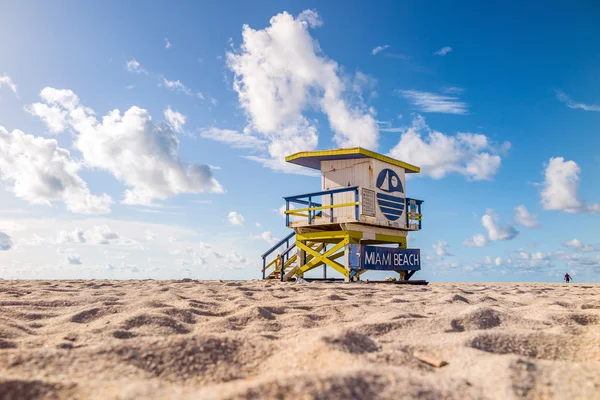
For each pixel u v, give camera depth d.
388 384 1.88
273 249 18.14
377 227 16.12
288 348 2.74
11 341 3.03
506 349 2.84
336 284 12.98
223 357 2.59
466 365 2.43
